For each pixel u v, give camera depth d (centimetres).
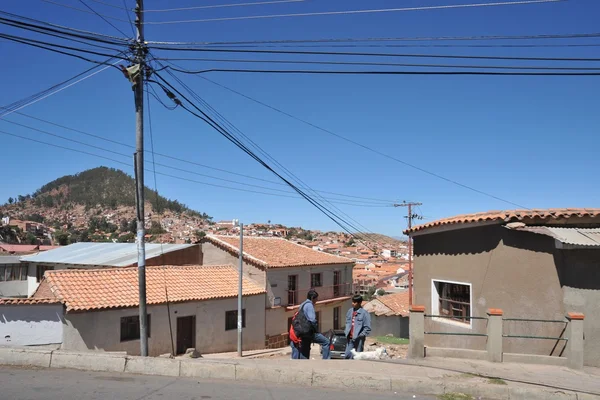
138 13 1062
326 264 3284
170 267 2445
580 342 839
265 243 3288
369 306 2314
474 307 1049
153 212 17225
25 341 1697
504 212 994
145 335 1102
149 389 632
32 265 3203
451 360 881
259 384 673
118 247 3192
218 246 2961
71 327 1759
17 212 19150
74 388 630
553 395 641
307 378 680
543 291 920
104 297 1909
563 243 852
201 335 2236
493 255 1009
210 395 609
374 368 753
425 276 1227
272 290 2762
